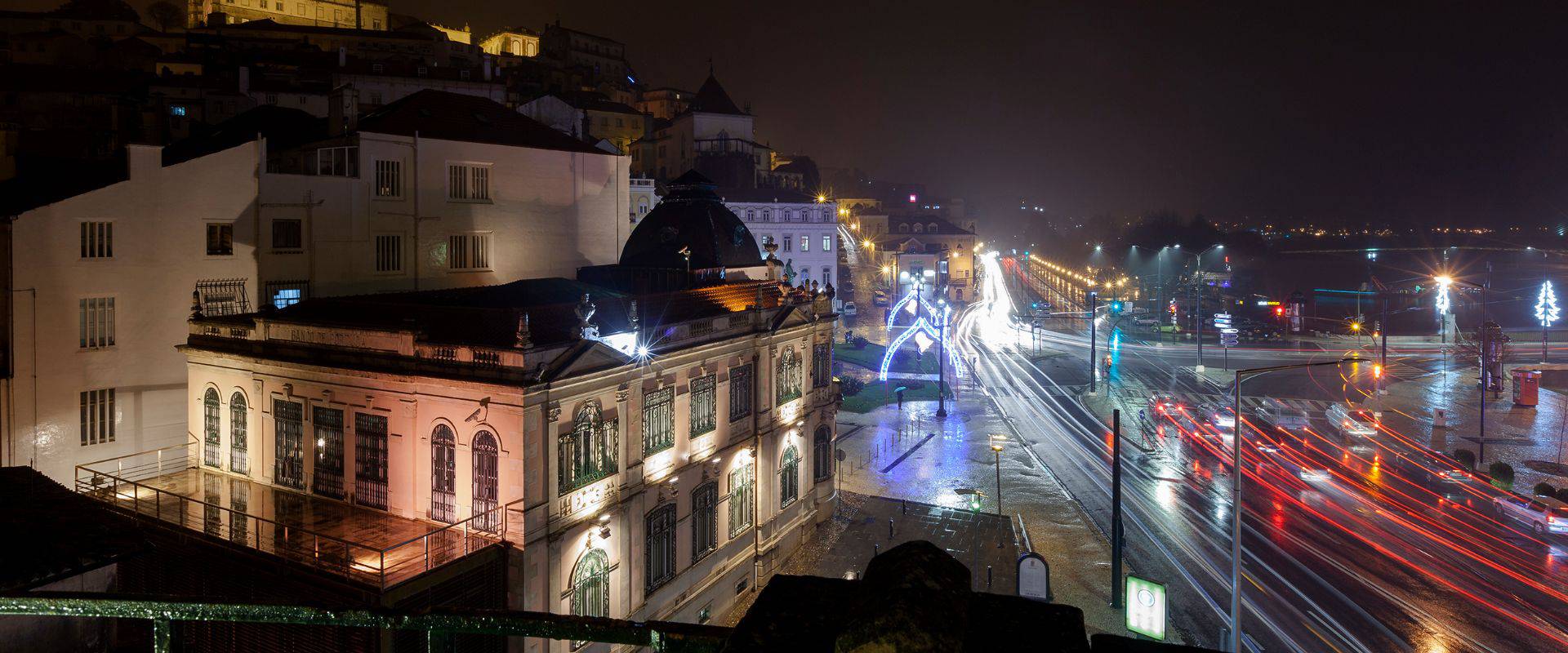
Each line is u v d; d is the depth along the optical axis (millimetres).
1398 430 70812
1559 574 40969
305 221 44031
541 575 29938
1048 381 94125
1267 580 40656
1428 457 62406
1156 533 47344
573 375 30656
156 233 39156
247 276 42156
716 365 39844
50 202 36375
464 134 51188
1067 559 43844
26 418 35750
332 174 47531
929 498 54688
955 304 172000
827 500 50219
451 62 136000
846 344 113250
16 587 19297
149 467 39000
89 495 33375
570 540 31156
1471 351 108125
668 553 36812
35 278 35844
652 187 107625
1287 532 47250
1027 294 192375
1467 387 88438
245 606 5582
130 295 38562
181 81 80125
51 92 73562
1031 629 4102
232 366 36938
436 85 96625
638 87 178125
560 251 55906
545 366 29734
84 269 37125
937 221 179625
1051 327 139125
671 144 139125
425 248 48875
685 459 37875
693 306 41938
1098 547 45469
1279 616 36562
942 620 3615
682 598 37625
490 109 55719
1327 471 59094
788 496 46312
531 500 29328
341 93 47312
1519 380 79312
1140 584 34062
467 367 30109
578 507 31500
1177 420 75062
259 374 35969
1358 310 130375
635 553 34500
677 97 173375
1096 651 3957
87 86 75688
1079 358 109750
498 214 52312
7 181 42375
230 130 53156
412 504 31859
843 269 156500
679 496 37406
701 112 131250
